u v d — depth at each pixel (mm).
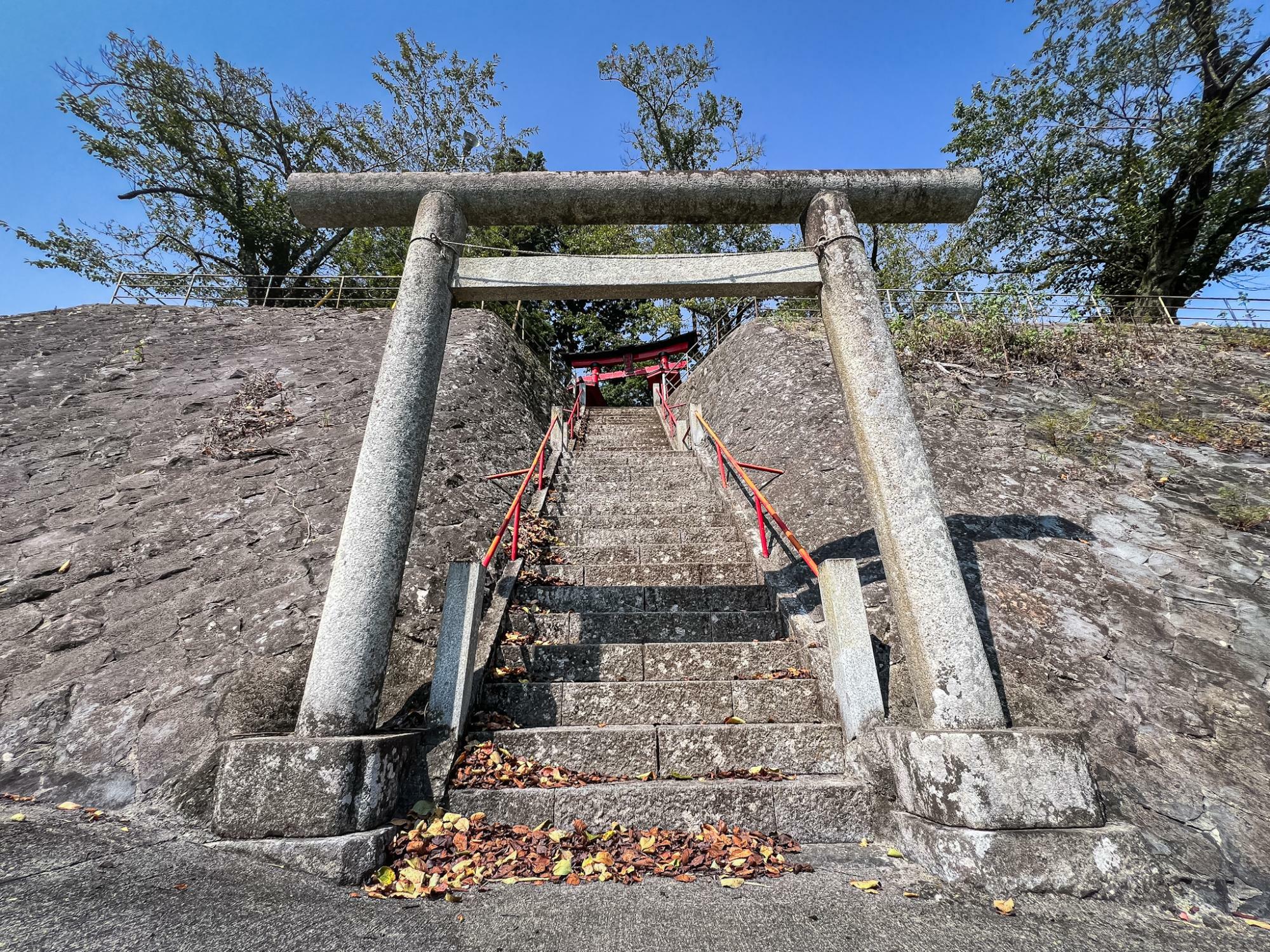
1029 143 17625
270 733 3791
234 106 20516
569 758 3816
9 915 2143
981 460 7043
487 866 2953
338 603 3582
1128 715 4078
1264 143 15352
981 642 3650
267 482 6504
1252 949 2516
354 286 20906
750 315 21766
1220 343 10172
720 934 2396
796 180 4883
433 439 7828
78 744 3643
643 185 4812
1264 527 5785
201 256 21688
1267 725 3971
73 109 18828
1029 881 2830
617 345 21297
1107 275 18578
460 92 22328
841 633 4066
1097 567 5398
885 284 18734
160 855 2770
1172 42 15453
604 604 5688
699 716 4301
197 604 4832
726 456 7547
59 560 5172
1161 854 3195
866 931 2449
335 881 2766
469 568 4184
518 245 20516
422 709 4098
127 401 7848
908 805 3295
